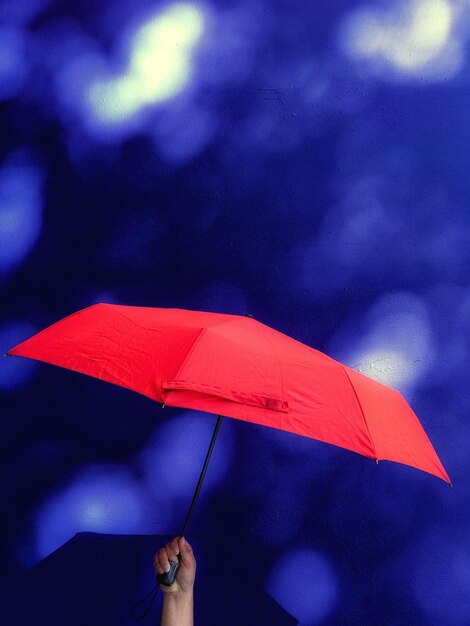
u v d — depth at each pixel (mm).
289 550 1987
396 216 1991
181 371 1217
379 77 2002
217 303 2043
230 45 2051
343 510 1978
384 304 1990
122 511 2049
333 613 1967
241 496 2008
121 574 2039
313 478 1990
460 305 1971
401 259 1987
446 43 1979
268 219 2029
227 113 2051
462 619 1937
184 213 2062
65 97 2107
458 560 1942
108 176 2090
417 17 1990
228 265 2043
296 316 2014
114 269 2082
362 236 2000
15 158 2121
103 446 2059
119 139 2088
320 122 2018
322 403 1298
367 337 1994
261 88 2039
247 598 1989
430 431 1969
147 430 2043
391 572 1958
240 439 2016
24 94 2121
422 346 1978
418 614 1945
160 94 2074
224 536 2008
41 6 2115
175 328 1363
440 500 1955
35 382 2092
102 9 2092
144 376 1248
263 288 2027
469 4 1978
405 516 1960
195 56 2062
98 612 2039
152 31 2076
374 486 1973
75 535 2062
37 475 2078
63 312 2096
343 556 1971
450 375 1968
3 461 2090
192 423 2029
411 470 1964
